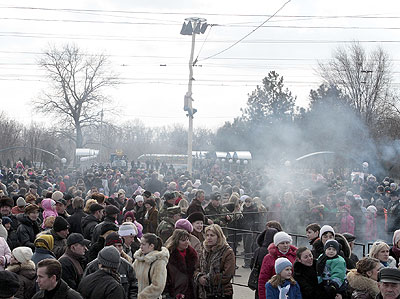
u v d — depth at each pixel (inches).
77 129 2493.8
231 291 302.0
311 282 270.2
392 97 1820.9
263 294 284.8
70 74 2468.0
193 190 704.4
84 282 235.6
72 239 273.0
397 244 325.1
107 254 235.3
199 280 298.4
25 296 261.6
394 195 622.5
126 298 256.4
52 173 1305.4
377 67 1828.2
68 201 516.7
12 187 759.7
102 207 393.1
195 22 1094.4
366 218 597.9
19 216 384.8
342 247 316.2
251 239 549.6
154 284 275.1
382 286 206.2
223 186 860.6
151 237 281.3
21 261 263.9
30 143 2571.4
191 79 1130.0
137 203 485.4
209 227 304.0
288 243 287.4
